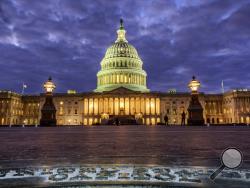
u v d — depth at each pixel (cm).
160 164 805
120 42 15638
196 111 6881
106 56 15362
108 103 12762
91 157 959
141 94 12750
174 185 552
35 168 743
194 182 577
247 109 12288
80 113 13138
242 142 1631
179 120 12812
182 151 1145
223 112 13588
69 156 991
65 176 638
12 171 700
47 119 6844
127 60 14762
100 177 625
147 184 562
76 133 2883
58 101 13338
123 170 709
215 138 2016
